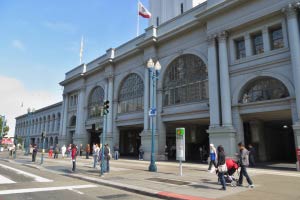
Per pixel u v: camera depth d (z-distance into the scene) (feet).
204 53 85.71
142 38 112.78
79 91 155.53
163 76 99.45
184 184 39.78
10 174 53.83
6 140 150.92
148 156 96.53
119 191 36.78
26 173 56.54
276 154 102.53
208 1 84.53
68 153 127.75
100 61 140.77
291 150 107.86
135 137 135.95
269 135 99.19
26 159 104.42
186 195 31.55
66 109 168.45
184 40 93.45
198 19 84.64
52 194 32.78
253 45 74.64
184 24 91.09
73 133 162.71
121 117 119.75
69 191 35.29
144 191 34.65
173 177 47.67
